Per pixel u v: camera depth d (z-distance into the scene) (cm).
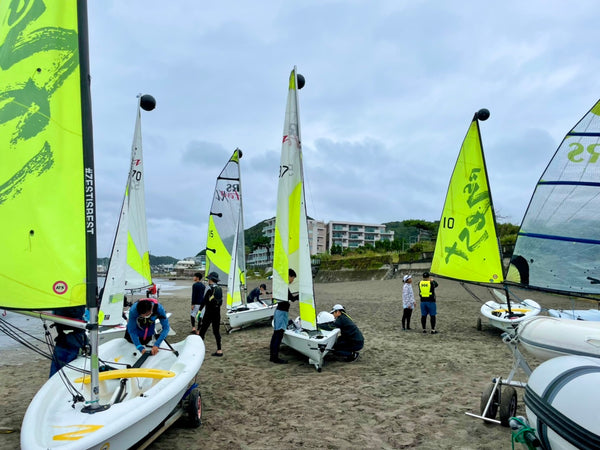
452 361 698
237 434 399
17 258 279
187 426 419
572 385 264
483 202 665
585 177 411
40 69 298
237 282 1072
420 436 390
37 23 302
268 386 562
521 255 457
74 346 427
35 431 275
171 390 350
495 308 980
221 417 445
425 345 842
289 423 427
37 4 303
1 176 282
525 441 295
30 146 289
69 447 249
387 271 3406
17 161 285
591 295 405
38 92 295
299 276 669
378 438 388
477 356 735
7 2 306
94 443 262
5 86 291
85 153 304
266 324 1133
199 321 937
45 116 294
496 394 427
